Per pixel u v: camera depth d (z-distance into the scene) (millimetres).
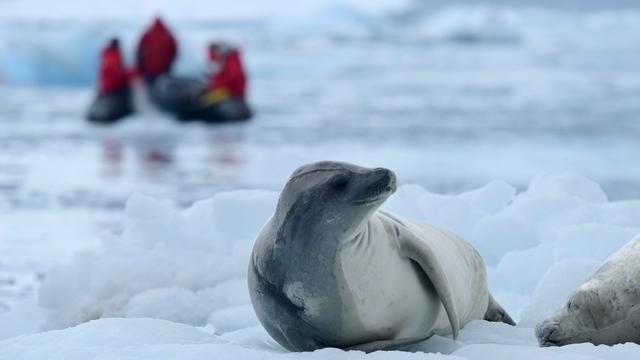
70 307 19391
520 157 67750
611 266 14234
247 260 20359
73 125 90562
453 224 22234
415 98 130750
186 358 12359
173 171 59500
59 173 59562
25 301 21484
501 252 22094
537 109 113875
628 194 49531
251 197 22125
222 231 22094
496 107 116438
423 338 14008
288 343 14031
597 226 20188
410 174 57219
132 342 13578
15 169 61812
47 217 42625
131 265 19797
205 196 48281
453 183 53156
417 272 13984
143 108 88875
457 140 79562
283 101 124375
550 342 14289
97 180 55969
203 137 79562
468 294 15430
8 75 152250
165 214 21891
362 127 90125
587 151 72062
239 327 17781
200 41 185625
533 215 22672
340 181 12867
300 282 13195
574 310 14172
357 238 13133
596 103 122375
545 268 20078
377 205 12727
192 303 18781
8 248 34688
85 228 39406
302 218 13086
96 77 151500
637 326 13805
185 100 87562
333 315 13250
